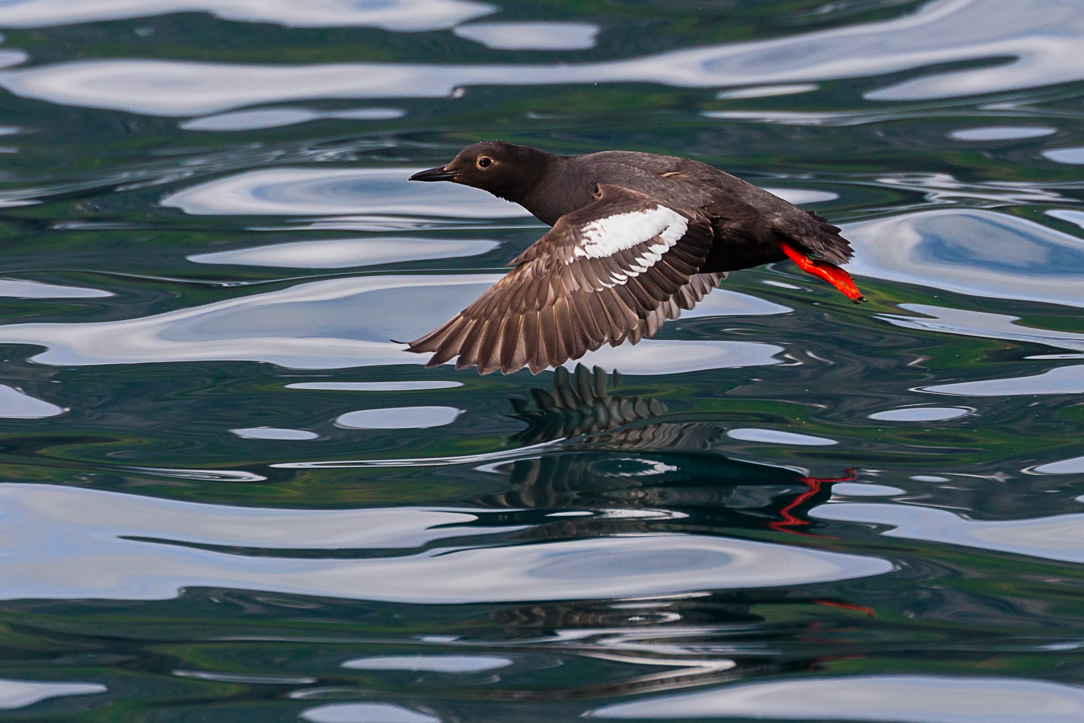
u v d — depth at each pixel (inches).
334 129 713.6
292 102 746.2
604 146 671.8
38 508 366.0
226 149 700.7
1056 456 383.9
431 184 655.8
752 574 323.9
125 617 312.8
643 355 474.3
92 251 580.4
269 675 286.8
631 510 359.6
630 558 335.3
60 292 535.2
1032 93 725.3
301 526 355.3
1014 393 429.7
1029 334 481.7
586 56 780.0
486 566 332.2
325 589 323.6
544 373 461.7
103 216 621.6
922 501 359.9
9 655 296.7
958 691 275.7
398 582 326.0
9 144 706.2
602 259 377.7
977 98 722.8
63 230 605.6
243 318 510.3
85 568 335.9
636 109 720.3
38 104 743.7
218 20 824.3
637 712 271.1
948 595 313.4
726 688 278.4
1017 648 291.3
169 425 419.8
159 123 722.2
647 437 404.8
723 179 427.5
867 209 599.8
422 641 299.7
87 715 272.7
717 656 290.7
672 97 733.9
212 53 786.8
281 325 504.1
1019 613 305.6
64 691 281.6
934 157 658.2
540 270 376.8
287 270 558.3
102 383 453.7
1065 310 503.8
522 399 438.9
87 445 405.7
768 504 359.3
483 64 772.6
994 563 327.6
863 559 331.0
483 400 439.2
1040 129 684.1
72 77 766.5
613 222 383.6
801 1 835.4
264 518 359.6
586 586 321.7
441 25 819.4
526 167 457.7
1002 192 614.5
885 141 679.1
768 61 770.2
